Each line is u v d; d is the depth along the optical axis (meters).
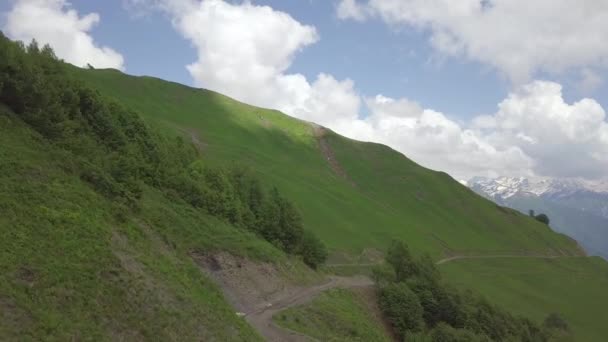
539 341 84.19
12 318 20.30
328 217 128.75
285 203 78.69
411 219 166.12
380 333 60.56
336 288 68.06
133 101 176.75
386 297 69.94
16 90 39.00
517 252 171.50
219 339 29.34
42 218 27.59
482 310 78.75
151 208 46.66
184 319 28.23
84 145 43.50
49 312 21.73
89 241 28.16
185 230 48.78
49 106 42.12
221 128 189.75
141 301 26.70
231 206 67.12
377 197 180.00
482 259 152.38
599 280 164.00
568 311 121.31
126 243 32.16
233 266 51.38
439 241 152.75
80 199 32.59
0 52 39.53
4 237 24.31
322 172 185.25
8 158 31.55
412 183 198.12
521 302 119.00
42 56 48.84
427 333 67.25
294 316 48.72
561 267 169.88
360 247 116.25
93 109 51.50
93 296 24.39
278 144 199.38
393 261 81.31
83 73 182.88
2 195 27.38
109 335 23.19
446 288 78.75
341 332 52.12
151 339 24.95
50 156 35.88
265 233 73.31
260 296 51.25
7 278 21.95
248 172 83.31
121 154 51.97
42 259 24.39
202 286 36.00
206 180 68.25
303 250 77.44
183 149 75.75
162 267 32.38
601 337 107.62
